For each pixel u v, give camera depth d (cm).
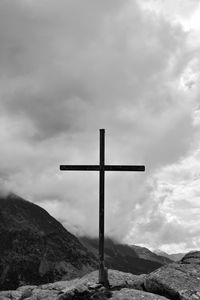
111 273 3750
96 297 3073
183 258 3766
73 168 3747
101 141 3750
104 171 3716
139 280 3534
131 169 3681
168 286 3139
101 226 3644
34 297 3769
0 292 4294
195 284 3142
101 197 3684
